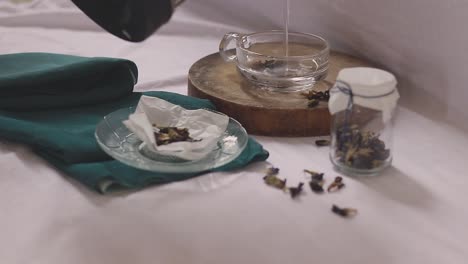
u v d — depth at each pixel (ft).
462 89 3.05
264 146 2.93
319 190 2.64
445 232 2.48
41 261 2.38
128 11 2.62
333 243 2.44
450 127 3.09
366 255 2.41
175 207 2.56
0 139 2.89
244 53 3.15
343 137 2.74
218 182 2.67
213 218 2.52
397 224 2.51
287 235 2.46
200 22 4.10
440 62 3.09
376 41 3.35
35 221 2.49
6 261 2.37
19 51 3.80
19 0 4.41
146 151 2.77
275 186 2.66
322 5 3.51
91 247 2.42
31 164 2.77
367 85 2.62
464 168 2.82
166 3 2.54
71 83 3.13
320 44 3.33
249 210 2.55
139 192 2.62
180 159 2.72
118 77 3.18
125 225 2.49
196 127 2.88
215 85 3.19
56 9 4.19
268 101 3.03
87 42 3.95
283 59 3.13
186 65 3.69
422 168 2.80
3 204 2.58
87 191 2.63
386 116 2.68
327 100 3.03
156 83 3.45
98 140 2.74
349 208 2.56
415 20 3.13
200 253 2.42
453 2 2.97
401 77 3.32
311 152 2.89
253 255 2.41
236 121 2.94
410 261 2.39
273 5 3.83
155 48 3.90
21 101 3.01
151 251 2.42
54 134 2.77
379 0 3.25
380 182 2.71
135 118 2.76
